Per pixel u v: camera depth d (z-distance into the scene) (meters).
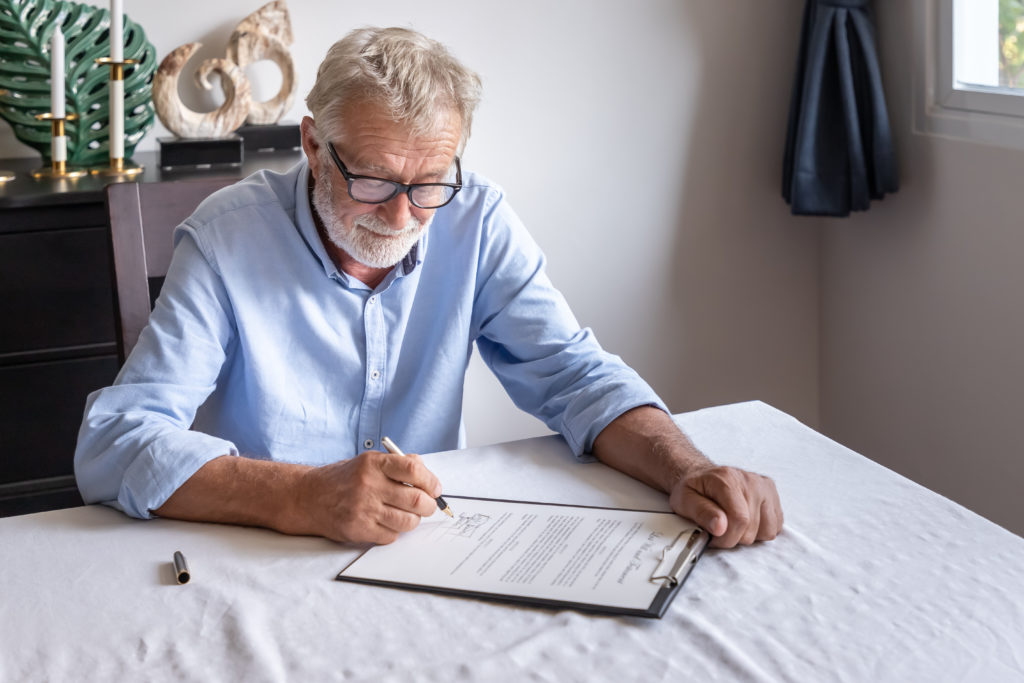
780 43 2.70
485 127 2.53
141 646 0.85
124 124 2.11
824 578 0.93
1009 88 2.17
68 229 1.91
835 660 0.81
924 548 0.98
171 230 1.48
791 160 2.61
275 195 1.33
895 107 2.46
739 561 0.97
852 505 1.08
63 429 1.99
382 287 1.35
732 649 0.82
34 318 1.92
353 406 1.39
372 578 0.95
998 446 2.23
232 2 2.27
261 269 1.30
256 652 0.83
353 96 1.14
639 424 1.19
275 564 0.98
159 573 0.97
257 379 1.31
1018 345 2.14
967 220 2.26
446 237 1.42
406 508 1.01
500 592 0.91
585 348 1.36
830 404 2.89
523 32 2.50
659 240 2.74
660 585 0.91
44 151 2.10
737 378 2.90
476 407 2.67
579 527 1.03
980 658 0.81
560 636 0.85
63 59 1.98
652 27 2.60
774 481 1.13
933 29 2.30
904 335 2.52
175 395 1.20
